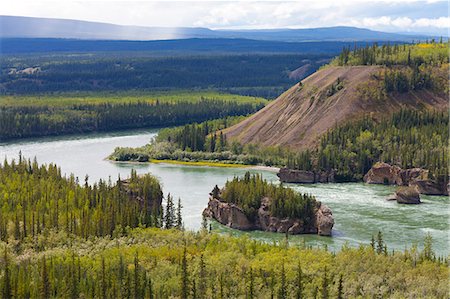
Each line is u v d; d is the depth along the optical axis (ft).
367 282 546.26
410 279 552.41
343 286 541.75
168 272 564.30
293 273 556.10
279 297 533.55
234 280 554.05
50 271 555.69
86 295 534.37
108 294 536.42
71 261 574.97
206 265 569.23
